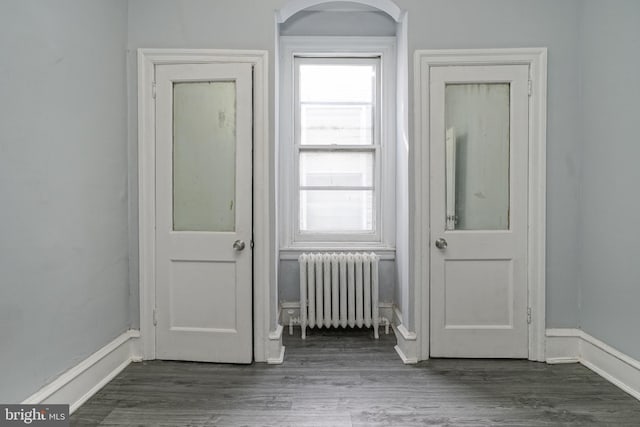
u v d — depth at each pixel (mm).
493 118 2588
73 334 2000
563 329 2566
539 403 2047
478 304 2600
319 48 3289
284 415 1931
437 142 2572
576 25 2533
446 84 2586
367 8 3238
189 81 2549
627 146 2158
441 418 1904
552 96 2541
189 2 2537
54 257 1858
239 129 2521
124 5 2502
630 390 2141
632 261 2135
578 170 2547
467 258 2592
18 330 1646
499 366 2502
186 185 2578
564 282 2568
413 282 2596
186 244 2561
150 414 1942
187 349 2576
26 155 1683
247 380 2314
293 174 3344
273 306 2613
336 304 3039
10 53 1594
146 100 2549
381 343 2936
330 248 3293
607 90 2297
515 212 2572
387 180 3299
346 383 2275
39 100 1759
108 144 2326
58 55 1883
